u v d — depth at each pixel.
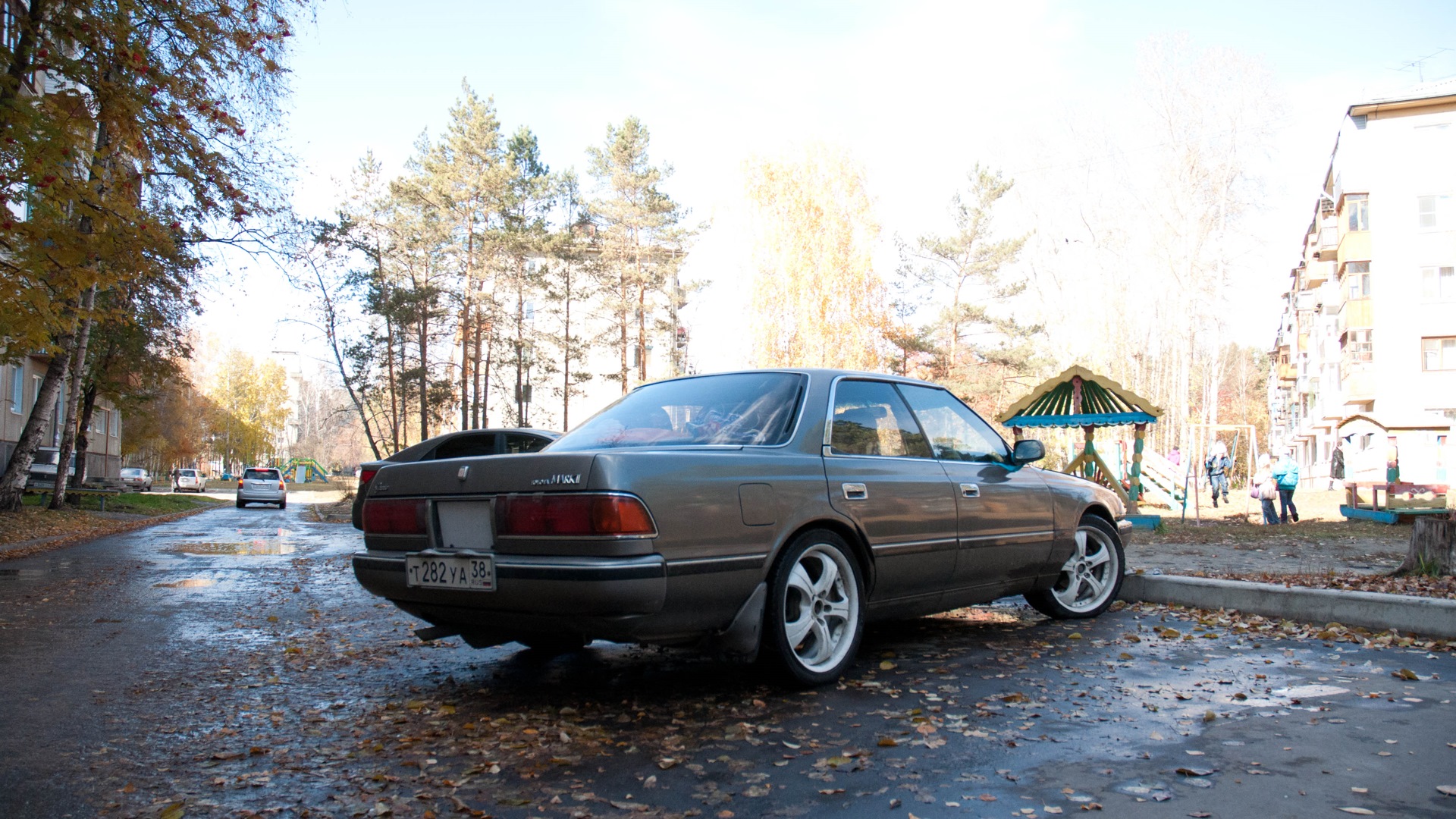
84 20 11.52
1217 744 3.46
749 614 4.12
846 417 4.92
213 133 13.96
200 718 4.13
